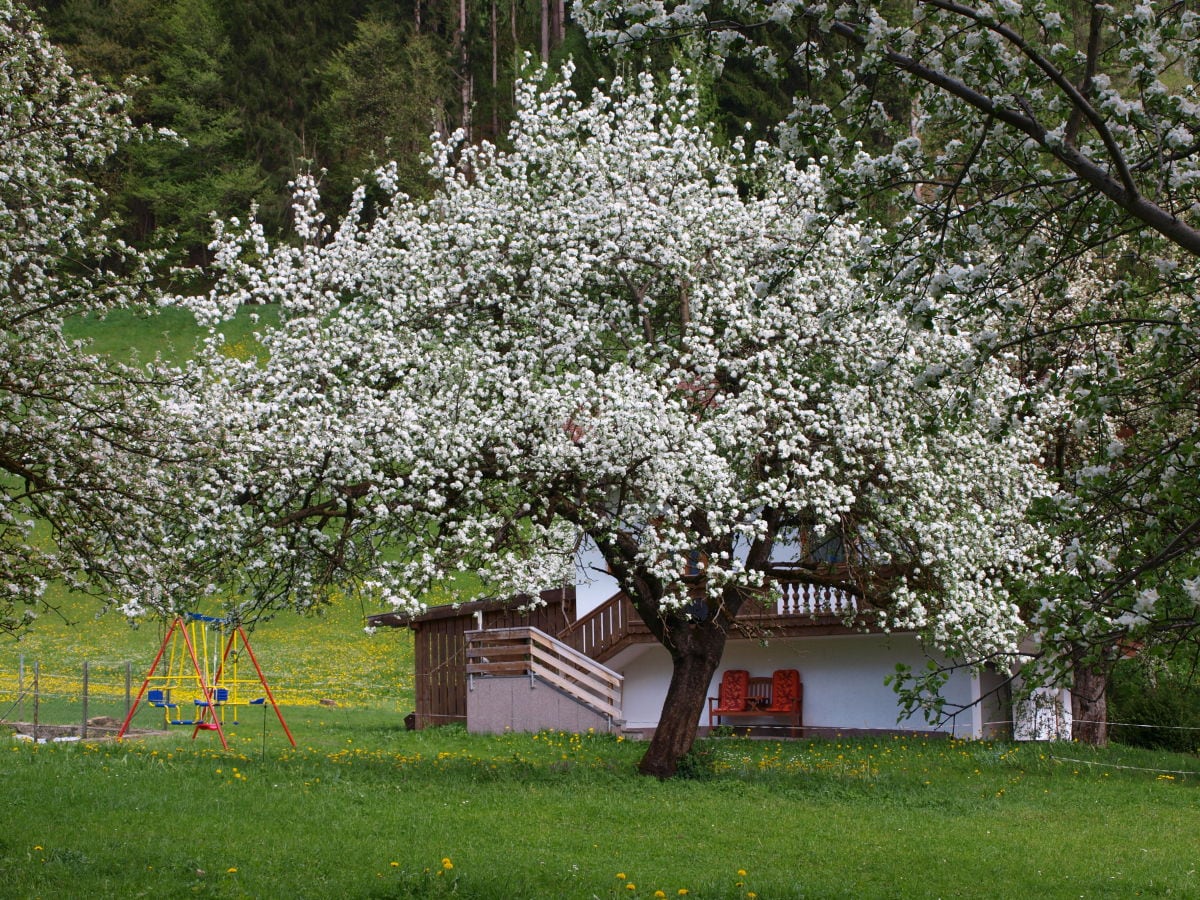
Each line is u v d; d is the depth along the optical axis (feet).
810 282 50.11
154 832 35.37
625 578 50.29
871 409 48.85
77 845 32.81
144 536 34.30
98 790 41.52
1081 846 39.04
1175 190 25.30
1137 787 53.52
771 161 53.93
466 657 81.20
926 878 33.76
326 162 188.85
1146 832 42.06
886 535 50.47
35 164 34.63
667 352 49.14
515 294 49.26
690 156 53.72
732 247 51.44
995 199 26.27
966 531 48.98
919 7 24.13
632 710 80.79
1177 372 24.77
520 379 45.01
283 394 44.06
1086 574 22.56
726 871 33.76
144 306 36.86
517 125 52.37
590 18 26.78
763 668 80.02
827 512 46.29
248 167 178.50
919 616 48.70
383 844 35.47
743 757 62.90
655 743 52.95
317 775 49.62
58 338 34.65
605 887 30.78
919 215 26.58
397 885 29.45
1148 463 23.09
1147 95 23.48
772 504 47.42
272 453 41.06
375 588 42.63
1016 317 26.86
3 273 33.24
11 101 33.58
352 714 91.15
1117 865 36.06
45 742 60.18
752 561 51.70
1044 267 26.89
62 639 114.93
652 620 51.88
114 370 34.78
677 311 52.75
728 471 45.16
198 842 34.45
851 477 49.19
